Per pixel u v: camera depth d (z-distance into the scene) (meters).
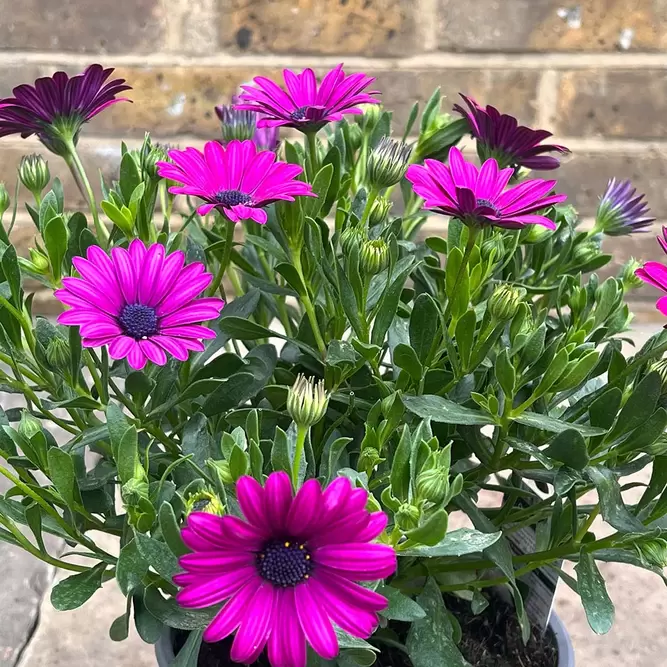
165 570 0.26
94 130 0.85
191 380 0.35
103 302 0.28
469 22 0.80
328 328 0.37
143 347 0.27
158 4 0.79
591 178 0.87
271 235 0.42
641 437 0.31
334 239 0.36
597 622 0.30
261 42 0.81
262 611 0.21
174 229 0.84
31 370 0.37
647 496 0.33
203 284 0.29
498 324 0.31
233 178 0.33
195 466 0.28
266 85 0.38
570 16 0.80
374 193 0.36
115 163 0.86
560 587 0.60
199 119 0.85
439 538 0.24
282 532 0.21
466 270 0.33
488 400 0.31
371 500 0.26
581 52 0.81
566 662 0.40
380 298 0.32
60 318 0.27
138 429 0.33
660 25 0.80
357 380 0.37
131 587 0.28
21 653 0.54
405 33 0.80
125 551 0.27
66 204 0.88
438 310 0.32
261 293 0.43
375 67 0.82
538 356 0.30
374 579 0.21
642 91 0.83
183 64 0.82
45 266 0.35
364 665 0.29
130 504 0.27
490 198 0.33
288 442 0.30
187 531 0.20
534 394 0.31
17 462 0.32
